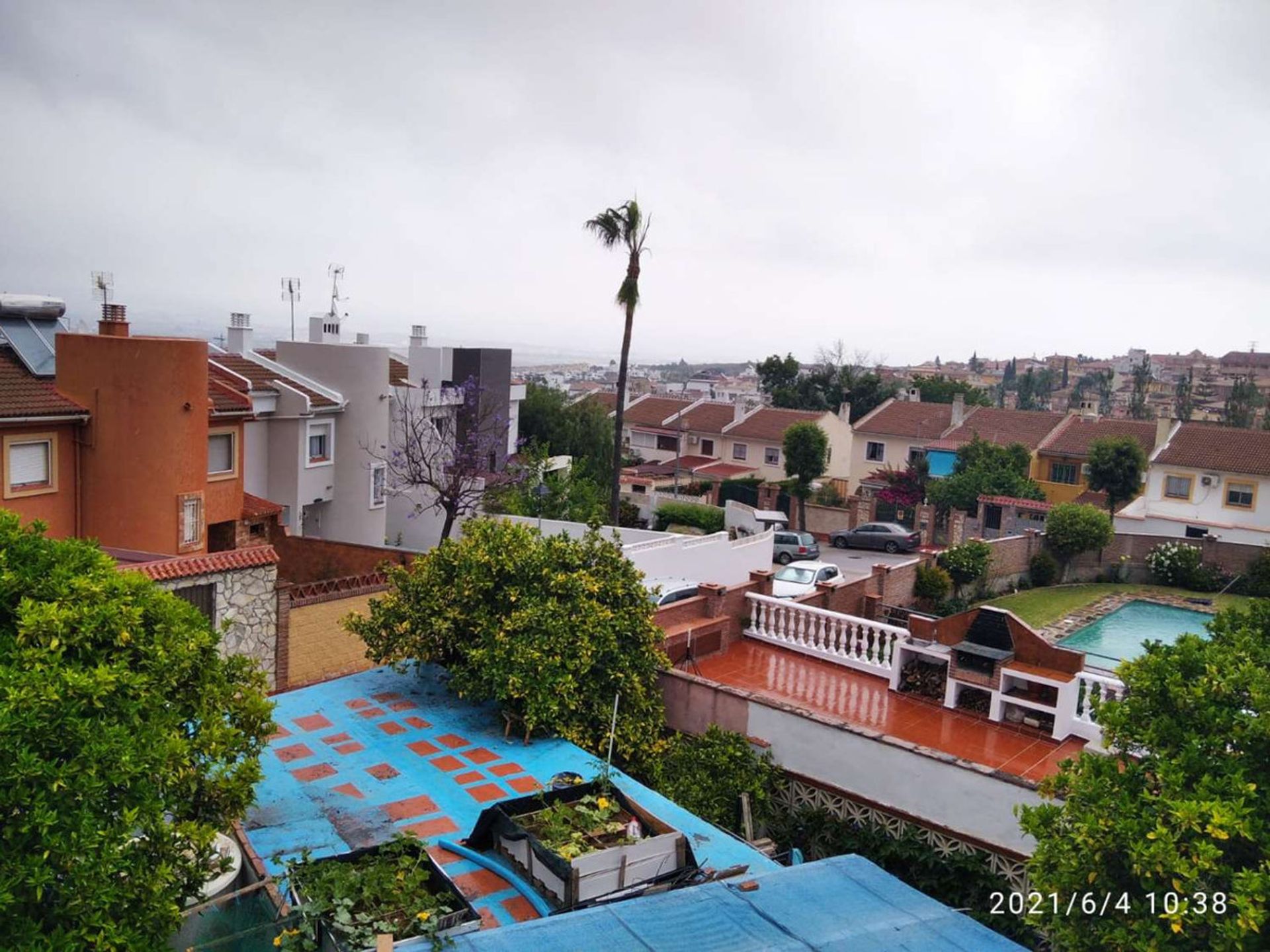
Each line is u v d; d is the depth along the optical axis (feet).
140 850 20.17
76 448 67.05
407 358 133.80
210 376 86.22
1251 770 24.06
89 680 19.34
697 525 144.05
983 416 200.75
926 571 102.83
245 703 26.96
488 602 43.45
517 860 28.50
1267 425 294.46
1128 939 22.70
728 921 22.65
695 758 42.37
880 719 46.62
